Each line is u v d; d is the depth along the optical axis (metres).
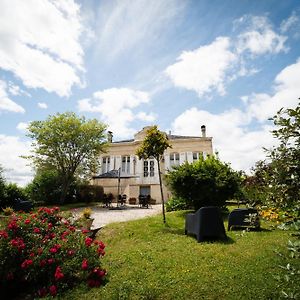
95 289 4.09
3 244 4.45
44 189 19.66
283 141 1.88
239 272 4.14
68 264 4.46
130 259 5.41
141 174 25.75
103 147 22.36
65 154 20.22
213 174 10.56
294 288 3.41
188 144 26.38
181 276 4.22
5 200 14.95
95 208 16.61
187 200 10.90
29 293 4.26
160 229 8.07
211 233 6.33
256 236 6.25
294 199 1.82
